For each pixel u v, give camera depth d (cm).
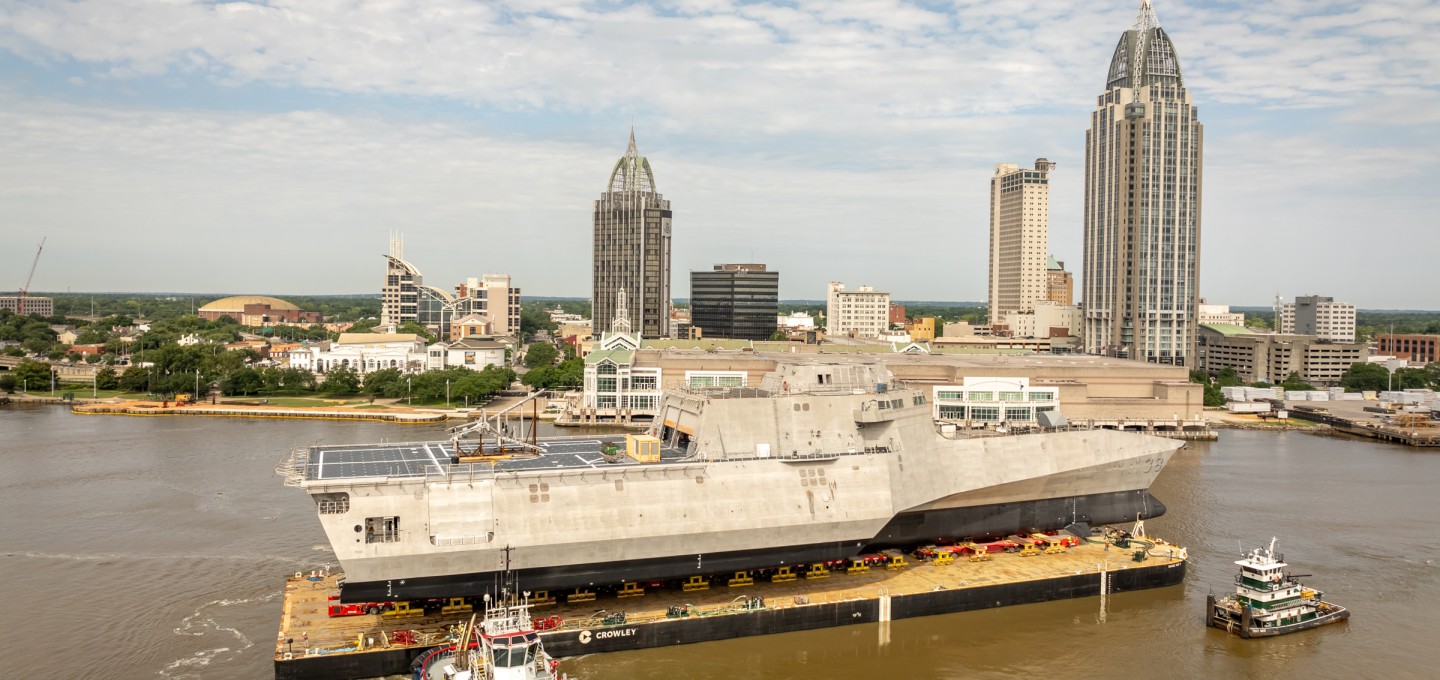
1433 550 12038
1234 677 8431
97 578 10425
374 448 10288
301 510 13188
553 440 10981
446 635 8338
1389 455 19212
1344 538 12544
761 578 9856
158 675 8106
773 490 9350
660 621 8706
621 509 8750
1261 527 13012
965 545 10962
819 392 10350
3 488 14512
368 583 8138
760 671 8462
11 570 10662
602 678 8225
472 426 10044
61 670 8188
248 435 19850
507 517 8394
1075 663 8700
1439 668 8619
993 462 10850
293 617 8788
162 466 16238
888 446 10225
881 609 9419
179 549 11431
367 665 7994
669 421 10762
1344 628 9506
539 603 9025
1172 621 9650
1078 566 10481
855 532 9675
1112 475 11494
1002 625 9500
